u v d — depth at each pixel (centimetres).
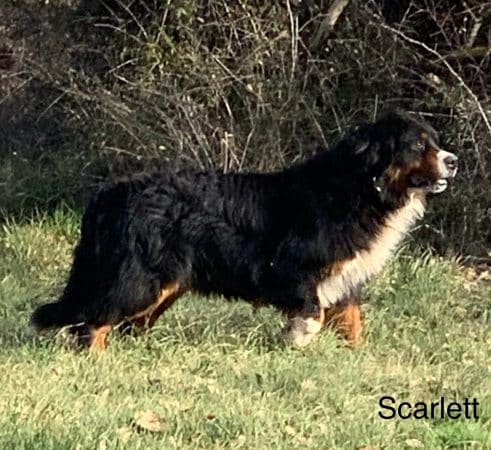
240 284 818
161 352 797
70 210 1227
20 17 1371
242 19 1252
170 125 1232
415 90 1261
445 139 1201
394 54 1245
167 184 805
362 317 898
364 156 802
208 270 815
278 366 760
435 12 1254
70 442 591
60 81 1337
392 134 801
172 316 875
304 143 1244
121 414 655
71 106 1350
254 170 1221
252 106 1236
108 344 814
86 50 1333
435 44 1261
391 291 990
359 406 699
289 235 805
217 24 1248
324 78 1244
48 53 1353
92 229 809
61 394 689
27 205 1291
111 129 1286
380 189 802
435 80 1225
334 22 1262
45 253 1126
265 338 838
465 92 1189
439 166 796
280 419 663
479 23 1243
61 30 1355
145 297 799
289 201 811
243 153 1218
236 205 809
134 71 1289
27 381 716
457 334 891
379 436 643
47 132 1395
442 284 1019
